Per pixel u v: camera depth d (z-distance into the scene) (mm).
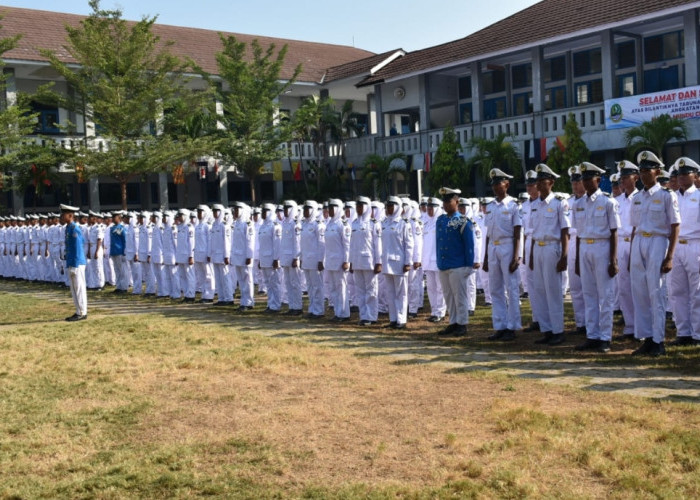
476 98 27047
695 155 21750
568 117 23484
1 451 5820
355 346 9836
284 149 32562
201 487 4930
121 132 29094
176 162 30953
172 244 16750
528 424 5883
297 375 8078
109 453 5699
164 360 9117
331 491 4773
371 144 32219
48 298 18219
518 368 8078
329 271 12812
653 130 20031
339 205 12734
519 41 24781
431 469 5105
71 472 5355
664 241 8492
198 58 34719
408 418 6289
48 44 30812
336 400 6969
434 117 33781
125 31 29344
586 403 6492
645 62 24406
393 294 11680
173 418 6602
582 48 26312
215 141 30078
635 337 9016
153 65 29750
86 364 9047
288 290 13852
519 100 28734
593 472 4922
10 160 27812
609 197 8930
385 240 11547
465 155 27281
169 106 30453
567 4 25781
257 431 6102
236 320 12953
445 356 8898
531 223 9922
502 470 4969
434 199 13070
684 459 5012
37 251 23109
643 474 4805
